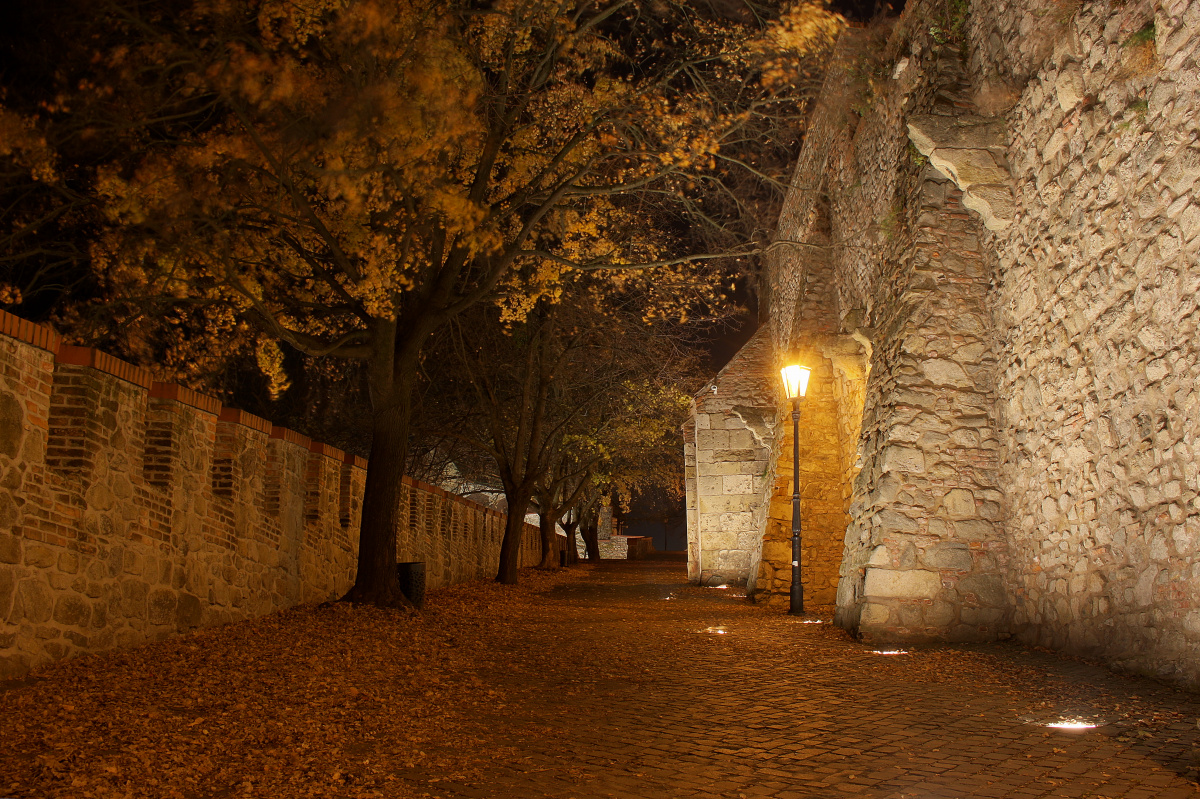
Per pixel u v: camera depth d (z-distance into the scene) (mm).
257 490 11281
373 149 10180
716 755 5512
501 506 40438
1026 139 9953
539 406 22641
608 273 17672
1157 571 7500
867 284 14922
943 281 11141
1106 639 8305
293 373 21188
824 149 18562
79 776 4547
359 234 11484
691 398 24453
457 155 12523
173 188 9789
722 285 20141
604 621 13414
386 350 12195
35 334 7043
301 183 11305
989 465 10758
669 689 7719
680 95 12742
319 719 6219
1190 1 7090
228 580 10414
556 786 4875
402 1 10070
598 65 13000
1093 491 8578
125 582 8344
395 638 10148
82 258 12242
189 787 4633
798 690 7625
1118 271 8141
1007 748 5531
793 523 14680
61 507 7414
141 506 8664
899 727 6180
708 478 22922
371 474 12492
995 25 10516
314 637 9742
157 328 14742
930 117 10594
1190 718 6086
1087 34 8664
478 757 5453
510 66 12359
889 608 10445
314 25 10148
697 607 16125
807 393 17547
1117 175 8156
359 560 12375
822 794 4703
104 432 8000
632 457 31281
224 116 11414
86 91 9594
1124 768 5012
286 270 12625
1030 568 9906
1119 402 8125
